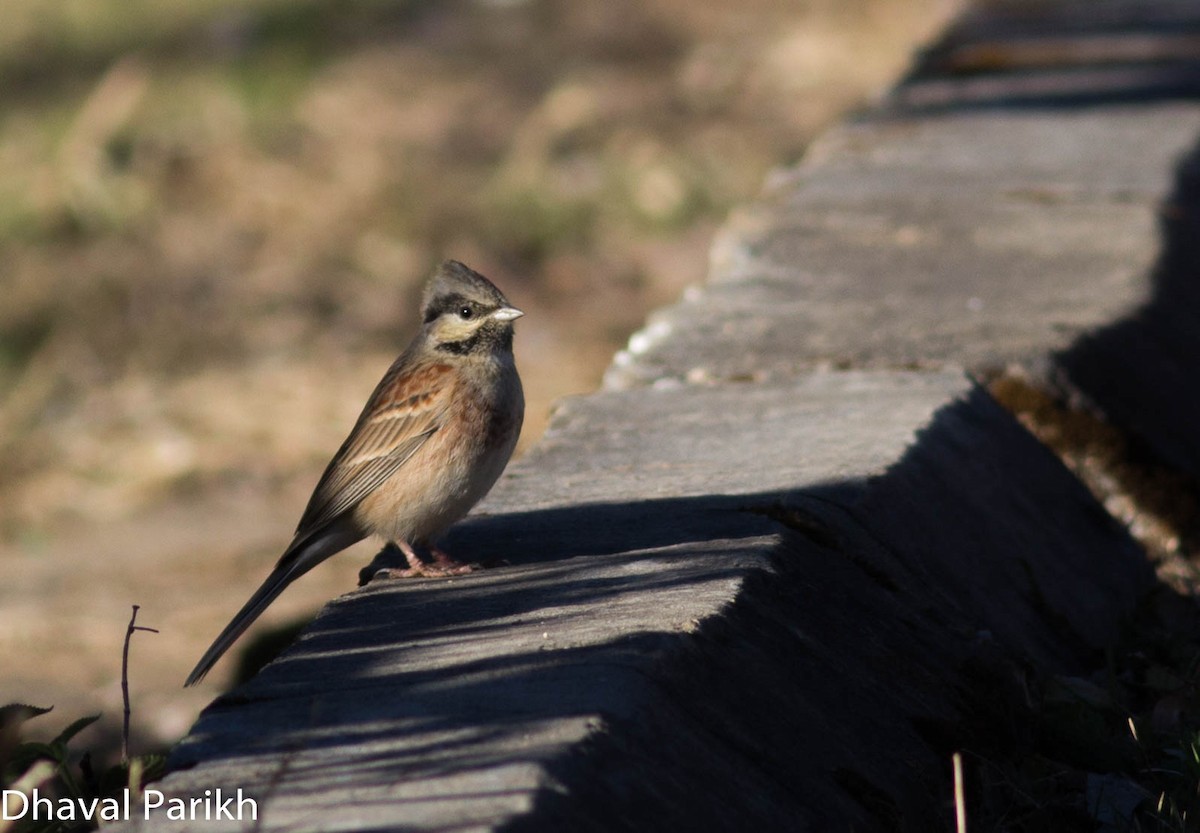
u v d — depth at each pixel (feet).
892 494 23.75
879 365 30.53
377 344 60.39
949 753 19.69
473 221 71.26
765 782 16.58
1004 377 30.12
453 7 107.04
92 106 85.30
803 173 47.67
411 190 73.56
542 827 13.99
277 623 39.50
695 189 73.31
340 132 81.15
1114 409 30.22
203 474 50.70
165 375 58.65
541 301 64.85
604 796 14.75
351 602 20.38
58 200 73.26
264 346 60.39
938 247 39.17
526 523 23.65
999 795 19.74
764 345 32.24
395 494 23.77
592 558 21.59
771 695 17.95
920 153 49.19
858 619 20.71
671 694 16.74
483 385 24.20
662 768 15.62
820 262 38.58
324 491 24.41
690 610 18.67
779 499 22.84
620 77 90.12
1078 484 29.27
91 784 18.81
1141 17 70.95
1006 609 24.12
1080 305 33.73
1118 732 22.34
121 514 48.83
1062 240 38.99
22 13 110.32
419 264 67.31
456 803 14.25
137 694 36.78
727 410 28.63
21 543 47.06
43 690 37.06
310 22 103.30
